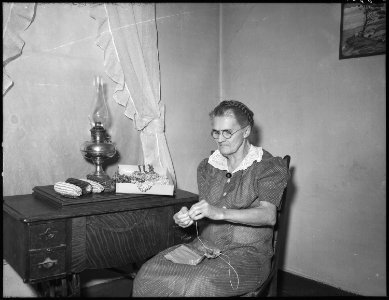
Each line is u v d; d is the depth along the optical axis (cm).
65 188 194
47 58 234
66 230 178
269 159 185
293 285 284
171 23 299
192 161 318
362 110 251
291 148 289
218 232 187
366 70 248
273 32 298
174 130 305
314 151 276
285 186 181
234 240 182
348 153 258
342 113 260
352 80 254
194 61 316
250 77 315
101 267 188
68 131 243
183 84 309
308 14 277
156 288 165
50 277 175
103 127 229
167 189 213
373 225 249
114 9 241
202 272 164
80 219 181
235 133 183
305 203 282
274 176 179
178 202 211
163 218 208
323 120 270
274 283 190
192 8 312
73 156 246
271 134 302
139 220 199
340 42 258
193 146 318
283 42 292
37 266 171
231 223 184
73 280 184
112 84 260
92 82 252
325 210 272
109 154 223
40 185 233
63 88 241
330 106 266
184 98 311
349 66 256
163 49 295
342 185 262
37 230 170
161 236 208
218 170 200
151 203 201
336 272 267
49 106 236
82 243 182
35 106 230
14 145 223
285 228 295
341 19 258
